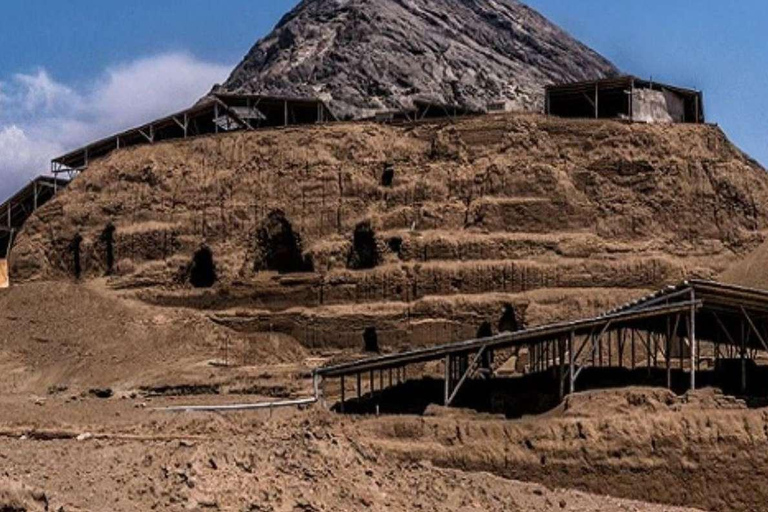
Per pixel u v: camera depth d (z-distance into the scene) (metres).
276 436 57.84
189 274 133.38
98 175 143.50
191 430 82.31
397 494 52.84
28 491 42.03
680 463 76.62
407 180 129.00
